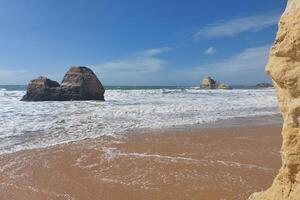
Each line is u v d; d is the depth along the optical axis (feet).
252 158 30.40
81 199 21.63
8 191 22.99
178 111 67.72
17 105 87.81
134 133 43.45
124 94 149.79
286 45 11.59
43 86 118.73
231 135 41.52
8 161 29.96
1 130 44.11
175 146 35.65
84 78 121.19
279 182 12.33
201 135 41.73
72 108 76.02
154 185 23.94
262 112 67.77
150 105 81.35
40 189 23.36
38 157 31.35
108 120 54.95
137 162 29.60
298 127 11.20
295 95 11.40
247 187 23.12
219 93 152.76
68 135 41.93
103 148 34.96
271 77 12.67
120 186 23.86
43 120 53.93
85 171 27.32
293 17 11.56
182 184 23.95
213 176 25.53
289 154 11.42
